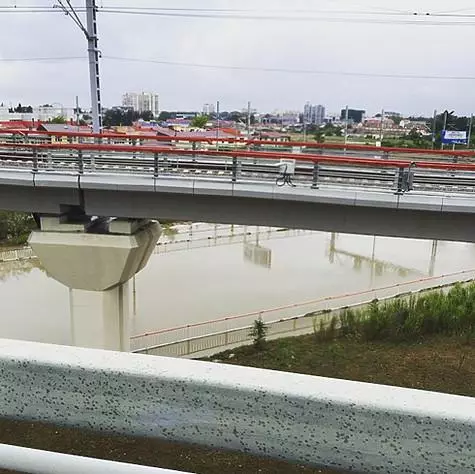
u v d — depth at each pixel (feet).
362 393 3.87
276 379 4.05
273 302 81.61
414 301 65.51
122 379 4.15
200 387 4.04
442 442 3.69
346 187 42.14
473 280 88.94
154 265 100.68
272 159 45.32
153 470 3.70
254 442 4.08
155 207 45.85
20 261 98.99
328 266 104.99
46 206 46.83
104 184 44.01
